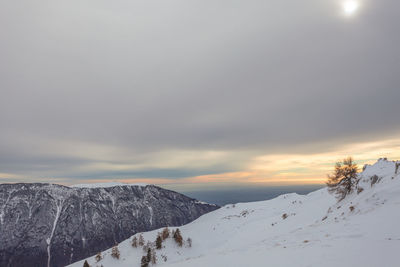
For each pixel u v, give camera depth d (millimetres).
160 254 150000
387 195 32594
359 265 14164
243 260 20203
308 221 53406
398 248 15688
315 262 16016
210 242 163375
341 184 54906
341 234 23406
